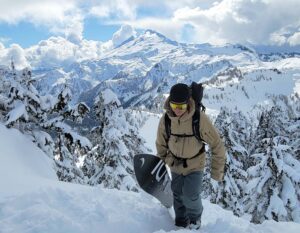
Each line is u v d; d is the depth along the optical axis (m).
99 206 5.65
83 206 5.64
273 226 6.14
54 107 16.64
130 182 20.81
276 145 20.69
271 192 20.55
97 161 21.81
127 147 22.47
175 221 5.89
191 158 5.39
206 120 5.18
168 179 5.90
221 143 5.34
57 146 18.47
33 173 12.05
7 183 7.74
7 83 16.91
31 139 16.05
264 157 20.84
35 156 13.98
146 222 5.75
